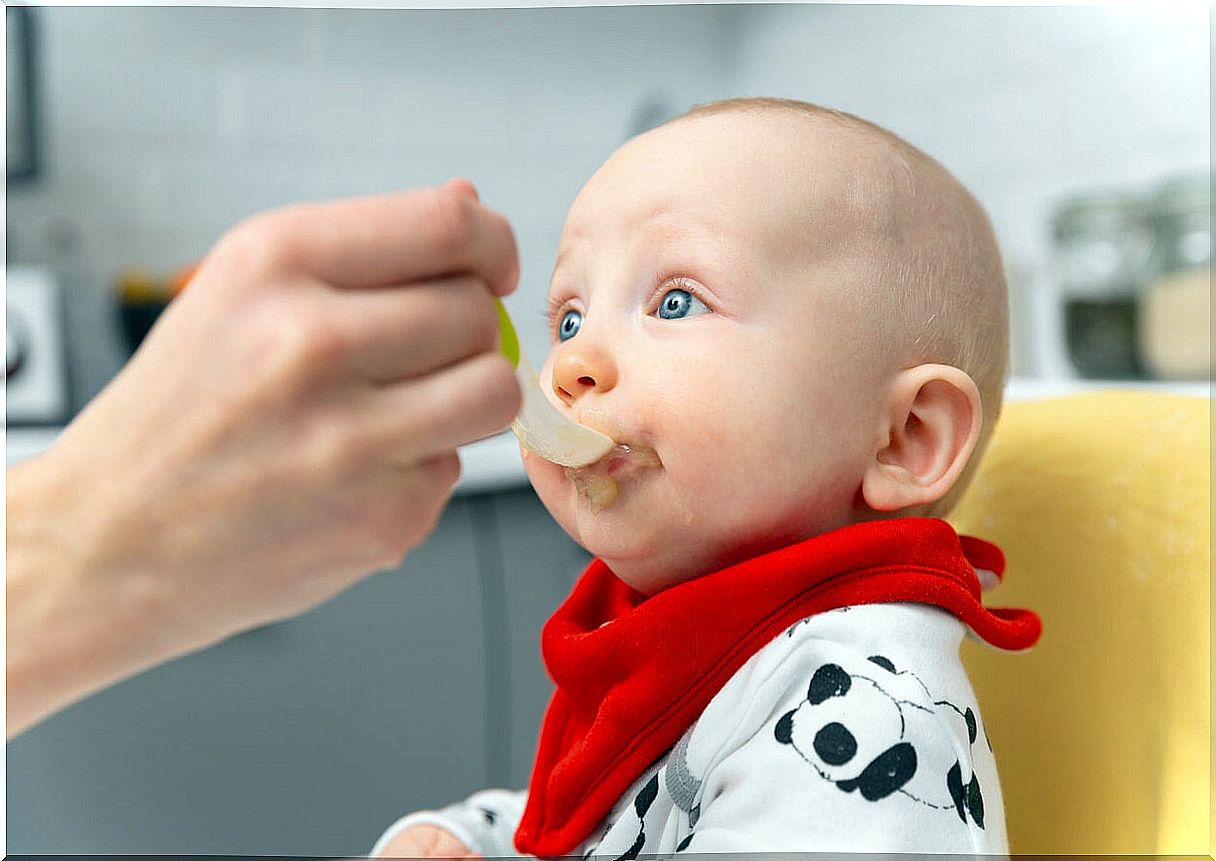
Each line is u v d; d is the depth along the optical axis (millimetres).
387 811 1501
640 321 588
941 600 558
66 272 1847
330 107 2061
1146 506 682
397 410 341
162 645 372
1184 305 1443
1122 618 668
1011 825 670
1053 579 705
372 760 1492
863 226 608
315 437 337
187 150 1960
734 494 563
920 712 498
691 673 571
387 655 1498
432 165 2131
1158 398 733
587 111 2223
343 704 1480
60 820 1354
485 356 358
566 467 570
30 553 355
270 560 356
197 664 1422
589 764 593
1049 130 1812
